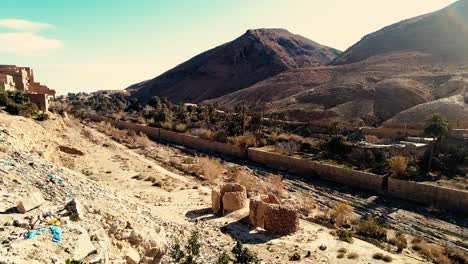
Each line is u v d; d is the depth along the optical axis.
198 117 91.38
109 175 40.16
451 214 35.88
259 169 55.38
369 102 81.25
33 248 9.83
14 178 15.57
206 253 19.72
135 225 15.57
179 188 37.56
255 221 27.02
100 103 139.00
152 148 67.00
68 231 11.42
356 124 70.31
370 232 29.41
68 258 9.87
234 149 65.12
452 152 45.50
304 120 81.00
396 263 22.22
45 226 11.48
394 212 36.97
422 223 33.91
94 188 20.33
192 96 189.25
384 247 26.14
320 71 140.38
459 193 35.97
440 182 39.78
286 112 89.19
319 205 38.50
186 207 30.94
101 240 12.28
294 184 47.31
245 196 31.47
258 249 22.81
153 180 39.28
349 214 33.78
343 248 23.92
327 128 69.38
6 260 8.63
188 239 19.89
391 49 145.50
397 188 41.38
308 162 51.38
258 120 76.50
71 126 67.25
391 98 79.94
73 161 42.34
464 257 26.31
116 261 12.16
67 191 16.44
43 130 43.47
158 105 116.69
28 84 81.19
